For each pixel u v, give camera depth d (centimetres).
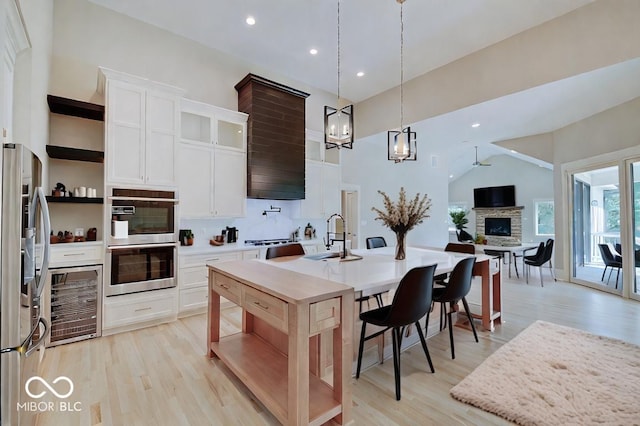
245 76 489
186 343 297
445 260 302
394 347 215
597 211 582
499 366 248
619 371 238
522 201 1020
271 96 477
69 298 298
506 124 571
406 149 368
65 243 304
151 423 184
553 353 271
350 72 532
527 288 542
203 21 400
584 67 360
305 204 545
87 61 361
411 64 505
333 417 183
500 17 386
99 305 312
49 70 325
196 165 404
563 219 618
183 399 207
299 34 426
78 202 317
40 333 190
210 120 420
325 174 580
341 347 184
